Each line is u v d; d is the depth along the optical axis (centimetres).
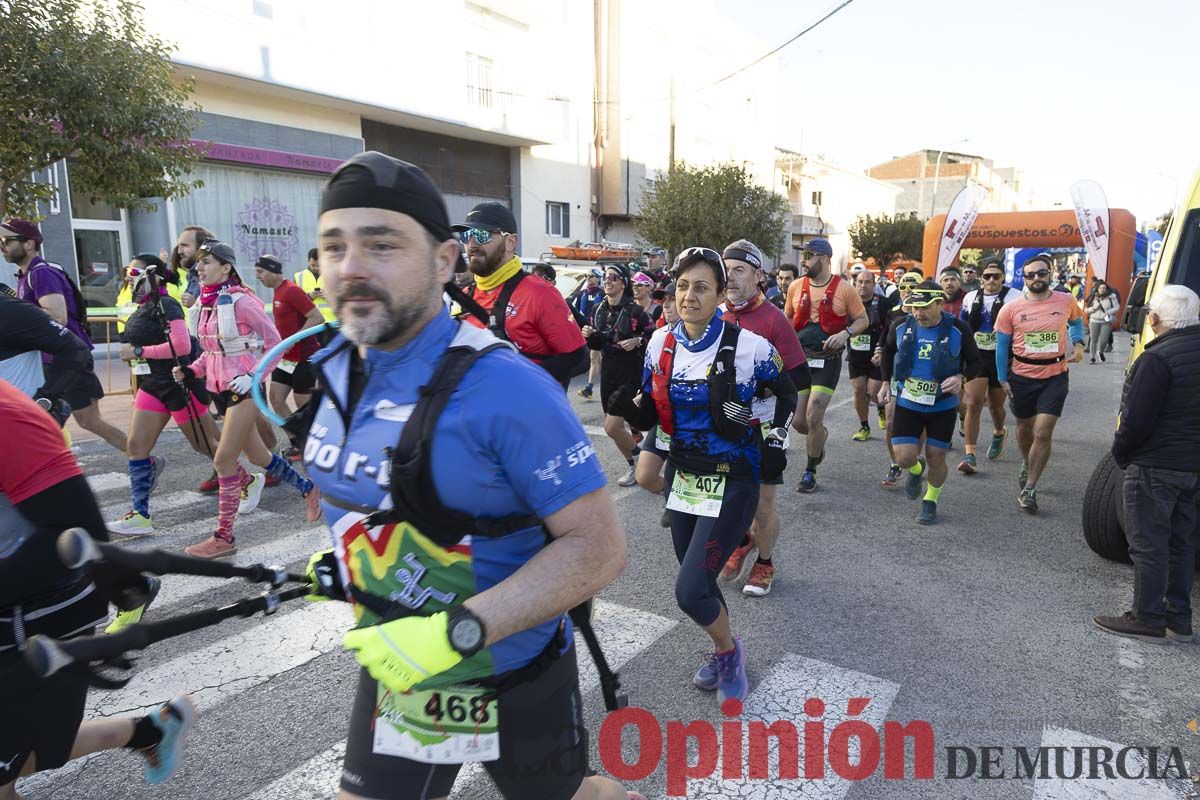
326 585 160
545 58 2605
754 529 421
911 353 539
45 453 174
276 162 1692
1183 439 358
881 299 848
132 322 493
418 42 1938
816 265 614
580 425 145
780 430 321
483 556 142
